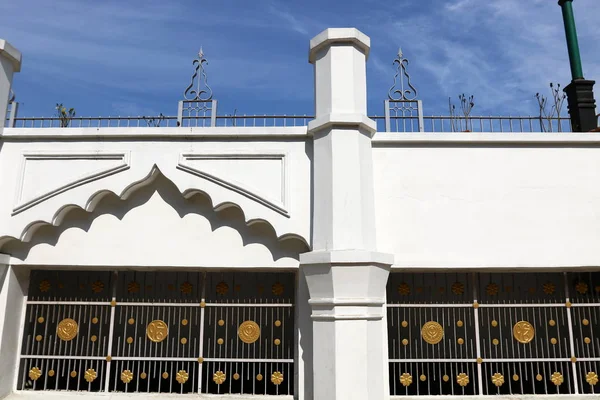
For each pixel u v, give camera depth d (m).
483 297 7.05
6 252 6.23
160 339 6.41
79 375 6.36
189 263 6.10
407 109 6.36
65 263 6.17
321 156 5.72
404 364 6.71
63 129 6.19
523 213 5.94
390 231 5.88
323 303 5.31
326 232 5.45
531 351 6.71
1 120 6.25
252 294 6.97
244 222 6.12
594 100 7.26
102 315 6.59
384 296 5.69
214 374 6.26
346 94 5.78
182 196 6.25
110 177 6.10
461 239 5.87
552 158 6.10
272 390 6.95
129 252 6.17
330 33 5.92
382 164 6.05
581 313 6.42
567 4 7.85
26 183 6.16
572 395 6.00
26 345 6.46
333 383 5.05
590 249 5.85
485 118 6.36
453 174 6.04
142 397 6.08
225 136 6.07
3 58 6.36
